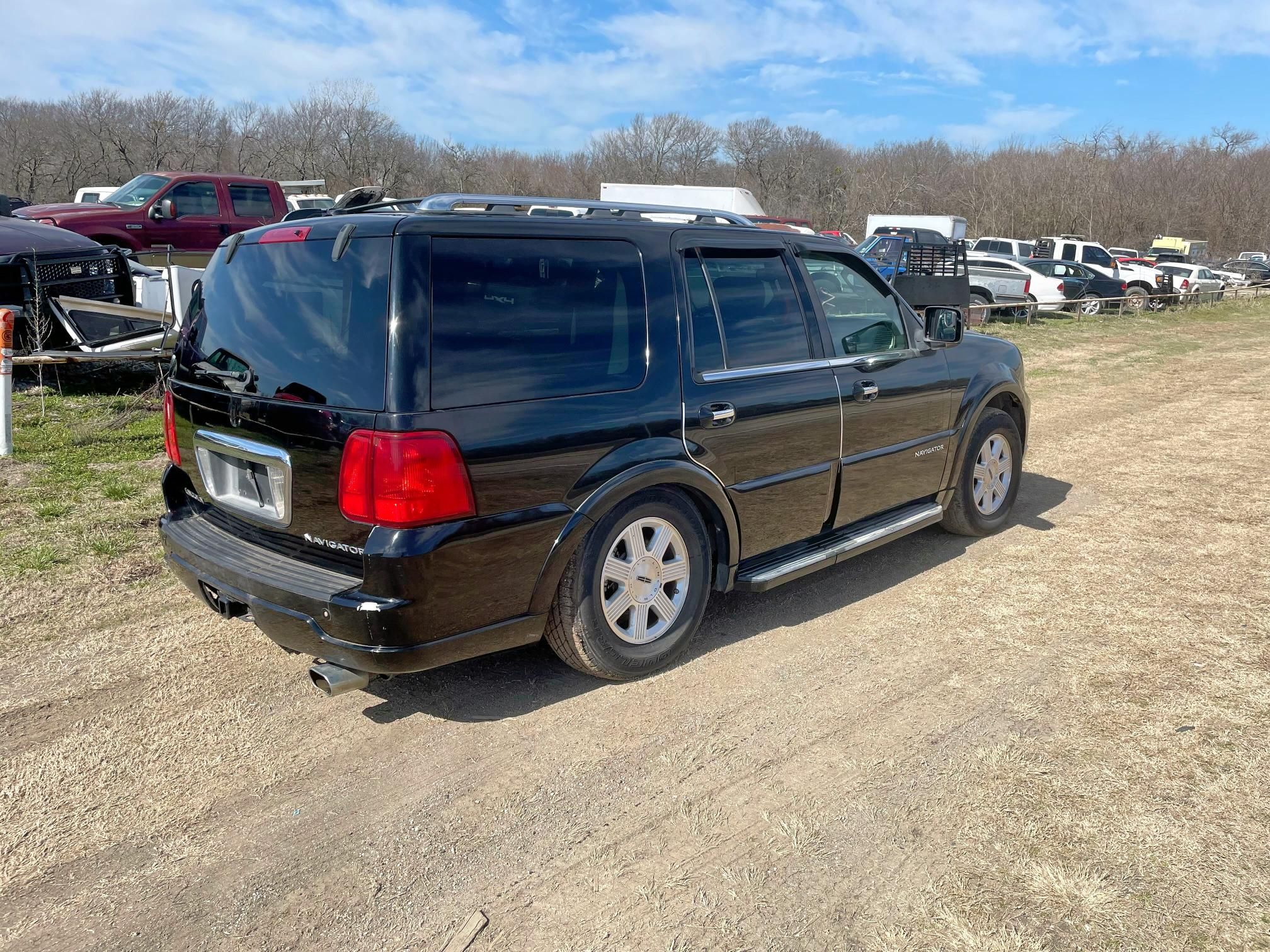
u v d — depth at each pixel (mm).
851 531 4422
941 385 4727
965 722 3268
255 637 3895
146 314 8320
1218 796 2812
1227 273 44125
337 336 2883
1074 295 24359
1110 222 65562
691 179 73938
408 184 64125
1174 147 76250
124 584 4379
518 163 72562
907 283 9852
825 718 3299
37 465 6148
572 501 3123
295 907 2377
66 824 2686
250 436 3094
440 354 2818
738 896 2406
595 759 3031
